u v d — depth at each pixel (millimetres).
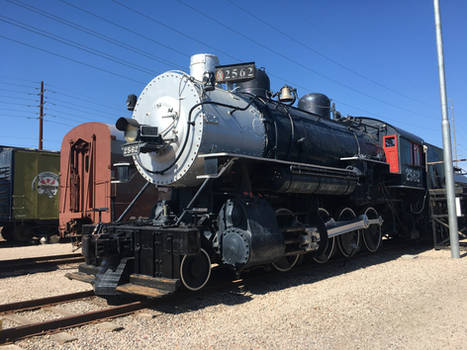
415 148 12625
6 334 4164
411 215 12391
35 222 16297
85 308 5520
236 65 8094
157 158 6809
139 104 7258
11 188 15516
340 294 6090
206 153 6293
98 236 5797
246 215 6098
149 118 6977
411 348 3969
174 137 6512
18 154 15805
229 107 6578
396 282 6949
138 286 5539
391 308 5332
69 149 13727
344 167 9469
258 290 6480
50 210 16516
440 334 4352
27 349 3975
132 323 4781
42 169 16438
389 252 11125
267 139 7359
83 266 6336
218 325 4699
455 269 8297
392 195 11539
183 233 5324
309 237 7441
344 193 8625
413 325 4648
